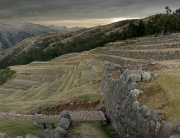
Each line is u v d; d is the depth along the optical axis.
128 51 35.75
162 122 8.44
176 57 23.44
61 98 24.44
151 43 40.69
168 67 15.10
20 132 12.10
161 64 16.16
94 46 96.06
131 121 11.27
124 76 14.06
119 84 14.78
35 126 13.36
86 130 13.70
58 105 22.00
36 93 40.75
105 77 22.42
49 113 21.30
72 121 15.36
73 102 22.19
